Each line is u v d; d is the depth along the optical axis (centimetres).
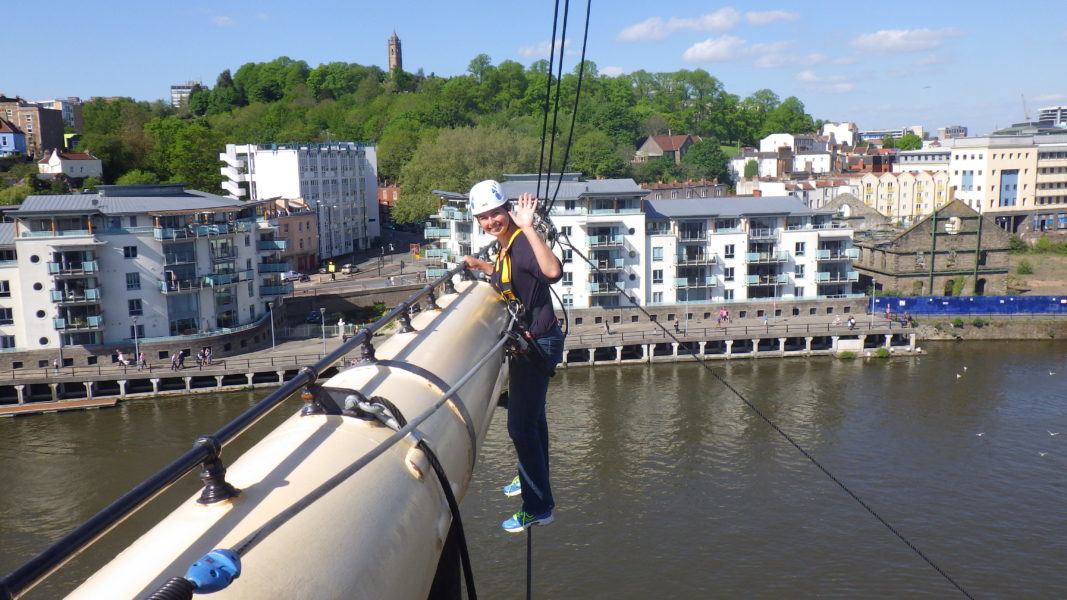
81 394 6919
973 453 5169
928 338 8644
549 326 679
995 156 15238
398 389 500
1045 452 5162
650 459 5144
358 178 13762
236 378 7250
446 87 19350
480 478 4662
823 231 8700
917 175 15438
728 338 7869
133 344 7144
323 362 457
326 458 393
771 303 8675
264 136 17162
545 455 771
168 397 6850
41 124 14775
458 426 530
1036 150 15350
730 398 6462
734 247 8638
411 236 15125
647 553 3956
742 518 4303
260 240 8356
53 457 5341
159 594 252
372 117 18400
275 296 8506
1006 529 4166
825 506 4428
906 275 9588
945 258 9625
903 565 3825
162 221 7256
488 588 3669
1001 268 9656
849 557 3903
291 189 12238
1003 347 8219
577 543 4053
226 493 349
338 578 331
